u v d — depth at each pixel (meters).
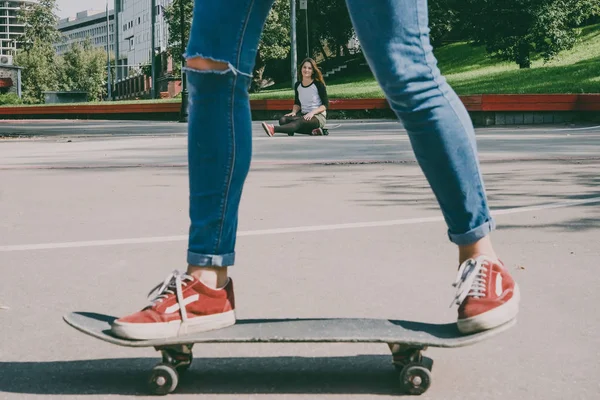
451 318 2.82
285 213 5.38
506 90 22.73
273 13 55.66
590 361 2.32
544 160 8.95
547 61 34.38
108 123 28.64
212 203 2.09
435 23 44.53
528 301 3.05
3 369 2.28
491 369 2.24
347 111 25.17
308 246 4.22
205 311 2.05
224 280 2.11
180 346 2.04
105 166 9.22
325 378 2.14
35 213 5.55
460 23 37.94
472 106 20.02
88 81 99.31
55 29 99.25
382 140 13.54
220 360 2.32
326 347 2.45
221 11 2.08
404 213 5.30
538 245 4.16
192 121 2.12
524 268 3.63
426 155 2.02
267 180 7.43
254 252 4.07
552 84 23.06
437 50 43.59
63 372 2.24
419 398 1.99
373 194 6.30
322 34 55.50
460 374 2.19
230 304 2.10
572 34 34.78
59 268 3.76
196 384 2.10
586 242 4.22
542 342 2.51
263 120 27.09
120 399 2.00
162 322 2.02
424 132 2.00
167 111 32.84
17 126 26.52
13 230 4.86
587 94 19.50
